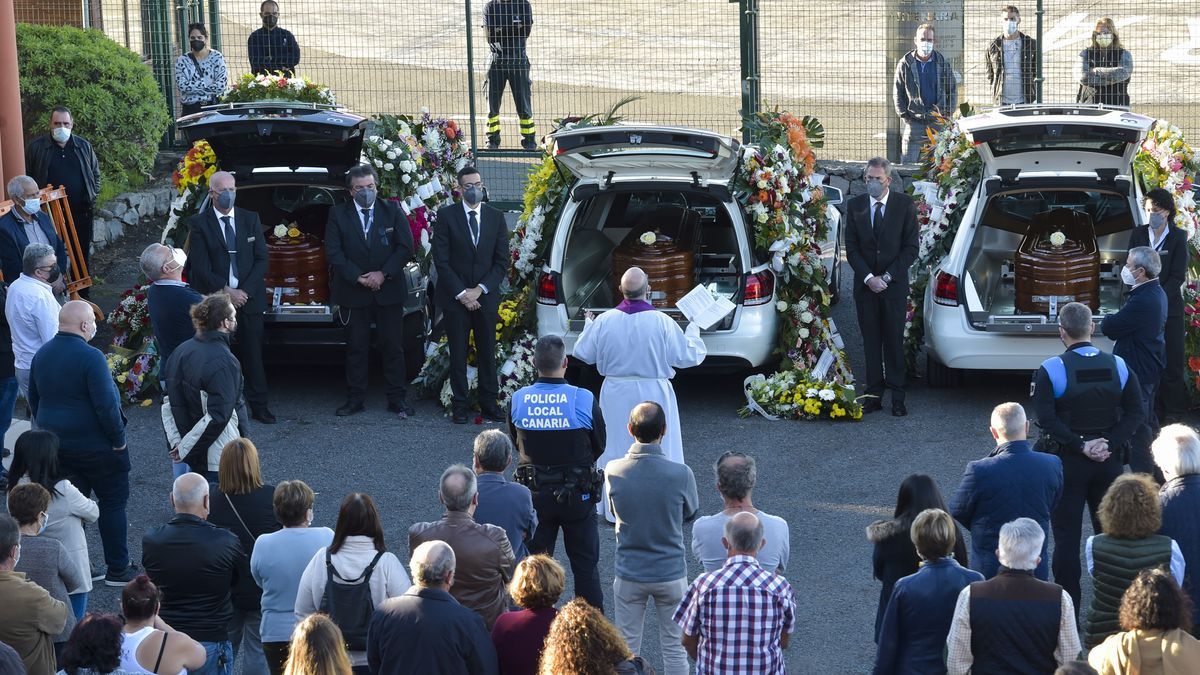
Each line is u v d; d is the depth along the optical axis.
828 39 56.12
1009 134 28.05
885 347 28.78
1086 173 28.52
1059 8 60.41
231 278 28.30
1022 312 29.20
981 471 17.83
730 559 15.01
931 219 30.44
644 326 23.39
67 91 41.56
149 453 27.45
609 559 22.55
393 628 13.92
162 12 46.94
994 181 28.72
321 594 15.50
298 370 33.19
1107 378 19.28
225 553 16.50
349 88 56.31
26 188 29.25
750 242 29.36
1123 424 19.36
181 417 21.73
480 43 63.03
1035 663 14.21
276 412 29.78
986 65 44.88
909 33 44.50
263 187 31.83
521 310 30.27
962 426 28.12
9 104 34.00
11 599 15.37
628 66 62.19
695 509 18.09
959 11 44.06
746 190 29.30
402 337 29.72
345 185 30.56
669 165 28.91
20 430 28.47
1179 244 25.88
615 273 29.59
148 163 44.25
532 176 30.75
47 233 29.78
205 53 44.41
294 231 30.58
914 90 43.53
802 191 29.75
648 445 17.92
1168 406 27.14
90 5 48.84
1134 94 54.44
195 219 28.36
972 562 18.16
